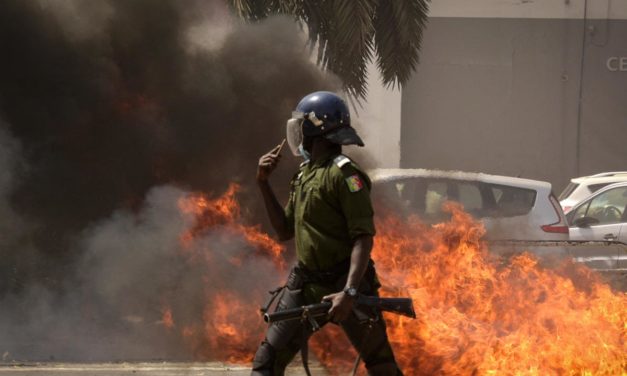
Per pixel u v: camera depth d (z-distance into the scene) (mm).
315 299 5465
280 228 5910
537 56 32750
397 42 16000
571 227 15438
